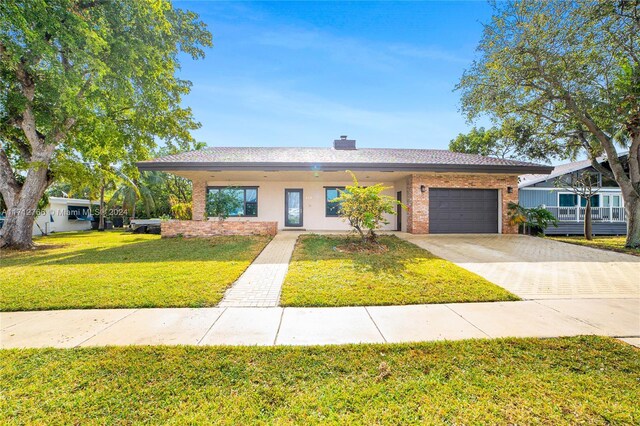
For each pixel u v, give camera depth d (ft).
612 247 34.55
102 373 9.10
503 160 47.85
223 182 53.52
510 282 19.79
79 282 19.13
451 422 7.07
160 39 38.93
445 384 8.59
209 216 48.83
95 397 7.97
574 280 20.31
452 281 19.34
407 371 9.30
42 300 15.84
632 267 24.11
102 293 16.97
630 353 10.38
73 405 7.68
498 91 37.99
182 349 10.64
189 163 38.93
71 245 41.22
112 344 11.12
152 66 38.19
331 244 33.22
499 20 34.78
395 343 11.18
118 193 84.38
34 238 54.19
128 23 35.94
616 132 42.57
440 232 45.50
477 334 12.06
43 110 39.11
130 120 46.47
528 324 13.09
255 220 53.88
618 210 61.26
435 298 16.37
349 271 21.63
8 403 7.73
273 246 33.17
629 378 8.86
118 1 34.32
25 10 26.25
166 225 40.42
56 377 8.90
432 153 53.36
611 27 31.55
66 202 79.87
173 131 50.08
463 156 50.11
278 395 8.12
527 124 50.29
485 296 16.66
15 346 10.96
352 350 10.65
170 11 41.98
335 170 39.86
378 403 7.77
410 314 14.30
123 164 50.98
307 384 8.65
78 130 42.96
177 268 22.68
